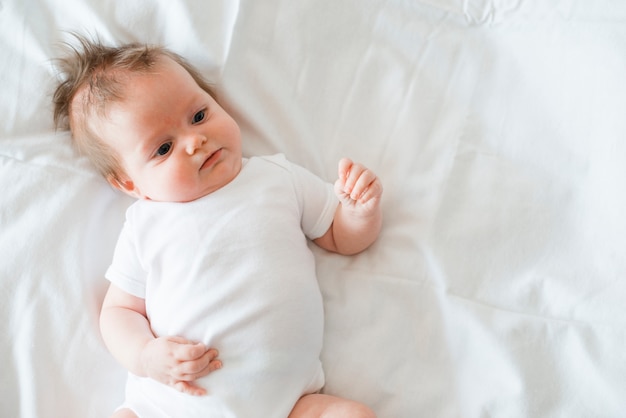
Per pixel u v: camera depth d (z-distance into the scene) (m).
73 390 0.98
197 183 0.94
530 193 0.98
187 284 0.92
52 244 1.00
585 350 0.89
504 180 1.00
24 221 1.01
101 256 1.04
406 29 1.07
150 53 0.97
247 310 0.90
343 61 1.08
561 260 0.95
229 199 0.96
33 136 1.04
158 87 0.92
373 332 0.99
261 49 1.07
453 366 0.95
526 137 1.00
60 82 1.04
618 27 0.96
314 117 1.08
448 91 1.06
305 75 1.08
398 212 1.03
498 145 1.02
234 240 0.93
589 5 0.99
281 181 1.00
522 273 0.96
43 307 0.99
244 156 1.07
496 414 0.91
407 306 0.99
